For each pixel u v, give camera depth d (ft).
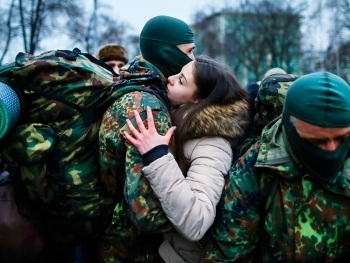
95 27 59.67
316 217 6.34
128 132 6.92
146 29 8.43
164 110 7.22
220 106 7.23
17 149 7.01
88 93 7.16
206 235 7.11
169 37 8.26
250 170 6.70
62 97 7.07
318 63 88.79
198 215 6.54
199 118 7.07
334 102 5.81
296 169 6.32
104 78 7.29
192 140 7.23
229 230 6.72
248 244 6.73
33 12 53.06
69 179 7.09
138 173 6.77
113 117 7.13
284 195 6.43
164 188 6.53
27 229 7.34
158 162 6.58
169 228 6.84
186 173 7.28
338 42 73.00
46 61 7.04
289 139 6.23
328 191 6.35
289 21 103.96
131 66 8.34
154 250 7.58
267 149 6.59
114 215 7.57
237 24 111.86
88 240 7.54
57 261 8.05
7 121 6.68
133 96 7.16
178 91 7.55
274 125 6.77
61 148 7.11
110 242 7.69
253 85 16.72
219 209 6.93
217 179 6.97
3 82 7.06
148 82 7.54
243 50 110.01
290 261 6.41
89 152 7.34
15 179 7.14
